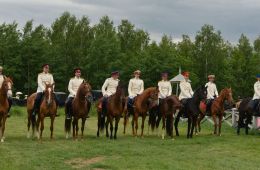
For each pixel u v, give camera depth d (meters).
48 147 15.14
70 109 17.75
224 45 69.69
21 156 13.17
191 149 15.48
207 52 66.88
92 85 57.00
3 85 16.23
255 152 15.06
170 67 55.75
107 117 18.88
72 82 18.08
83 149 14.66
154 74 55.59
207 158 13.54
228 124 25.59
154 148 15.38
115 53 56.72
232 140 18.14
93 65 56.16
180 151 15.00
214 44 67.38
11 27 56.78
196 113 18.73
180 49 71.19
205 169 11.73
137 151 14.53
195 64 66.19
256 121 22.66
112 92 18.64
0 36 56.28
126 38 69.06
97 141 16.95
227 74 63.59
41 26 60.06
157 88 18.25
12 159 12.59
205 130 23.53
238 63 64.25
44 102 16.55
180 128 24.88
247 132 20.91
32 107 17.47
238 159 13.55
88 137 18.70
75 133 17.72
